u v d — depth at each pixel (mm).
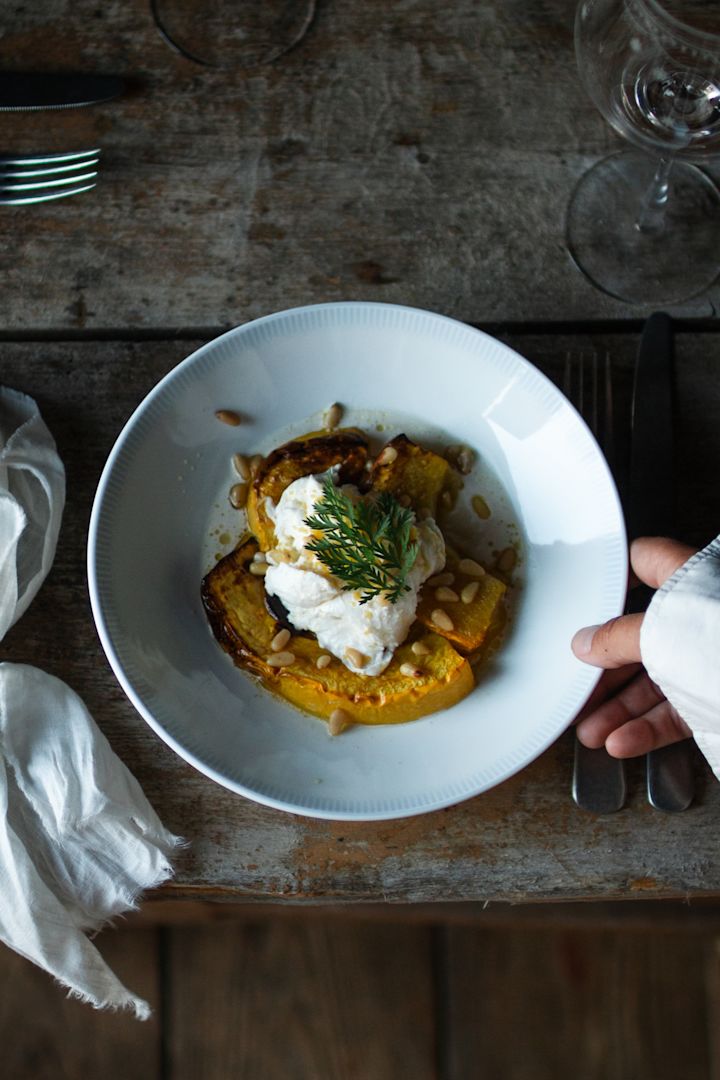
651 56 701
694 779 724
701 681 579
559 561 720
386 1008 1034
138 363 774
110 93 798
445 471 728
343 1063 1027
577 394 762
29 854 706
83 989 710
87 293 782
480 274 788
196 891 726
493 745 689
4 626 724
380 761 694
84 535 753
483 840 721
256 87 807
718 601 573
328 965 1036
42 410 767
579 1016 1036
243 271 786
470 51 814
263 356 730
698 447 766
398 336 729
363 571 683
